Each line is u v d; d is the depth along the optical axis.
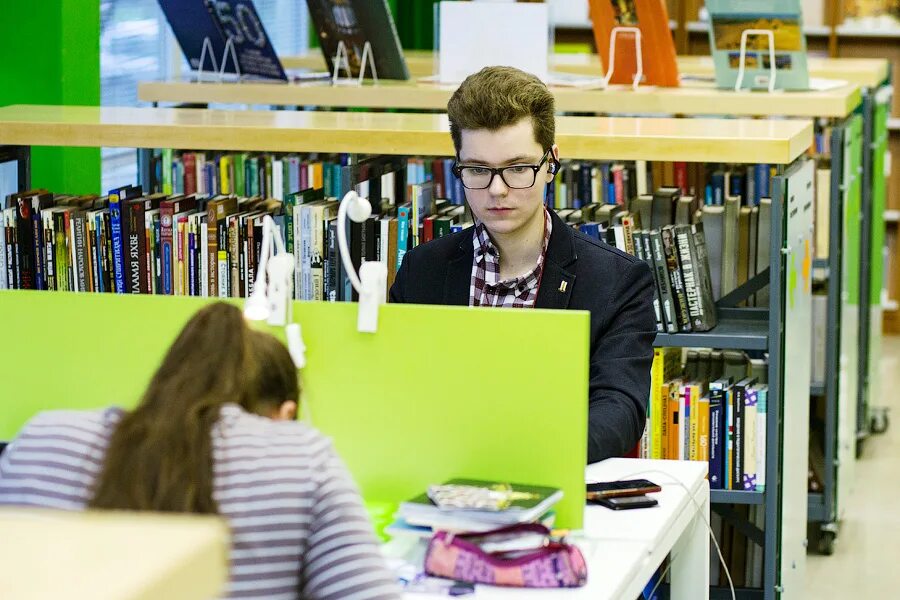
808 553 5.46
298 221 3.94
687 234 3.96
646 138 3.80
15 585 0.71
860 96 5.91
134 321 2.71
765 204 4.27
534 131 2.88
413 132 3.87
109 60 6.50
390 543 2.40
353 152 3.93
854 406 6.01
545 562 2.21
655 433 4.09
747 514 4.38
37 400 2.78
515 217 2.93
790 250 3.93
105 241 4.02
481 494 2.34
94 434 1.80
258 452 1.71
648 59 5.45
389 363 2.56
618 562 2.34
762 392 4.00
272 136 3.96
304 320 2.60
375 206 4.23
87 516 0.84
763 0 5.08
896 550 5.50
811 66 6.56
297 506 1.69
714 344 3.94
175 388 1.76
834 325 5.18
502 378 2.49
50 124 4.07
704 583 3.01
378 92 5.32
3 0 5.10
